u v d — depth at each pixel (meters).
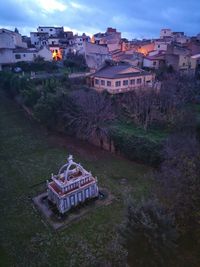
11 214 18.52
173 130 28.80
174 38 82.56
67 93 33.03
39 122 36.53
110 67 45.12
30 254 15.02
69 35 88.69
